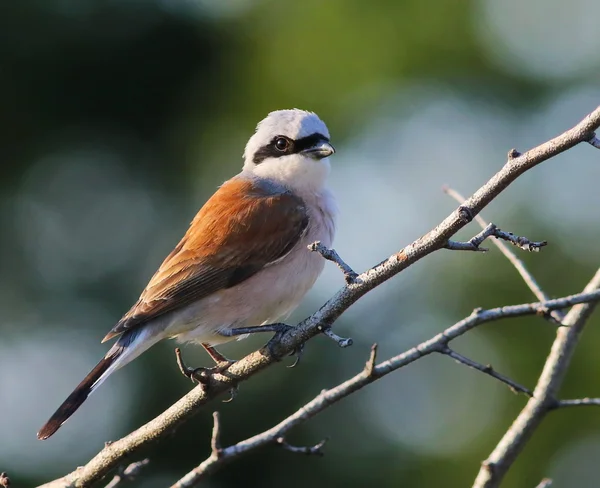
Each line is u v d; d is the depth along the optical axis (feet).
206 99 49.65
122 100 50.78
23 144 49.96
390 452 39.52
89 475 21.67
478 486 21.18
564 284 38.75
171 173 49.55
